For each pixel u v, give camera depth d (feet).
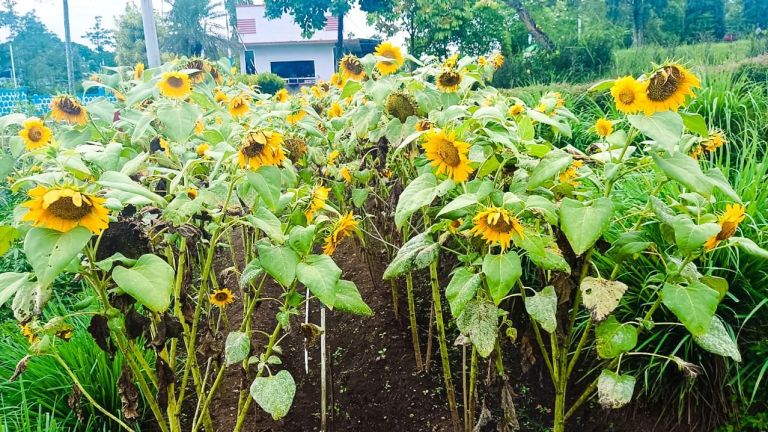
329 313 11.98
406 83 9.17
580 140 15.75
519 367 9.66
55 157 5.95
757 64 18.70
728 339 5.78
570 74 28.43
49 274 4.38
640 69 26.81
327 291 5.66
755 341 7.79
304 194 7.45
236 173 6.21
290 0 56.85
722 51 26.32
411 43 44.62
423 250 6.59
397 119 8.66
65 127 9.43
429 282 12.14
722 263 8.07
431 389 9.66
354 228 7.46
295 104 11.18
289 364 10.57
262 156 5.84
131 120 8.90
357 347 10.83
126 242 5.91
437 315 8.21
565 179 7.02
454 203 5.53
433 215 8.36
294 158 9.52
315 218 7.41
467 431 8.29
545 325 5.70
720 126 13.82
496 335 5.94
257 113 10.68
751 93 15.25
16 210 5.49
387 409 9.50
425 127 8.11
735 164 12.17
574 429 8.71
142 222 6.16
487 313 6.02
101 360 8.67
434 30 42.22
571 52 29.35
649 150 5.63
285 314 6.66
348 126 10.98
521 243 5.39
